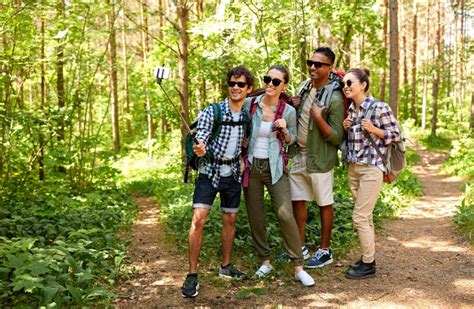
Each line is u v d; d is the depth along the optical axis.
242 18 9.16
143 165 17.30
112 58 16.27
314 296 4.28
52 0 9.46
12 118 8.97
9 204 7.94
